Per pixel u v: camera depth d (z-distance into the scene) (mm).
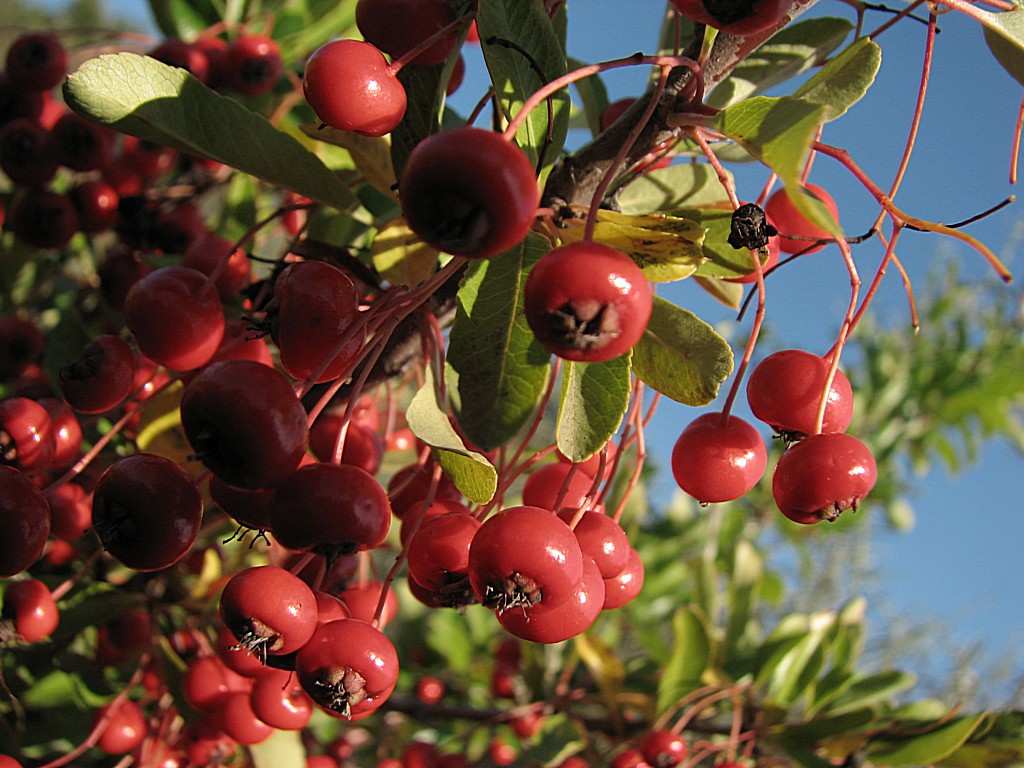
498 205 95
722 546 296
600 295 97
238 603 107
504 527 106
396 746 243
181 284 118
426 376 118
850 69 110
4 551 111
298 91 173
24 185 180
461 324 110
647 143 116
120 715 159
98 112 115
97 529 108
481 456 108
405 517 125
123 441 161
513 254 111
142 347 117
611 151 117
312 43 196
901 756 160
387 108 115
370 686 108
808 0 115
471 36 143
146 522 107
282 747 154
